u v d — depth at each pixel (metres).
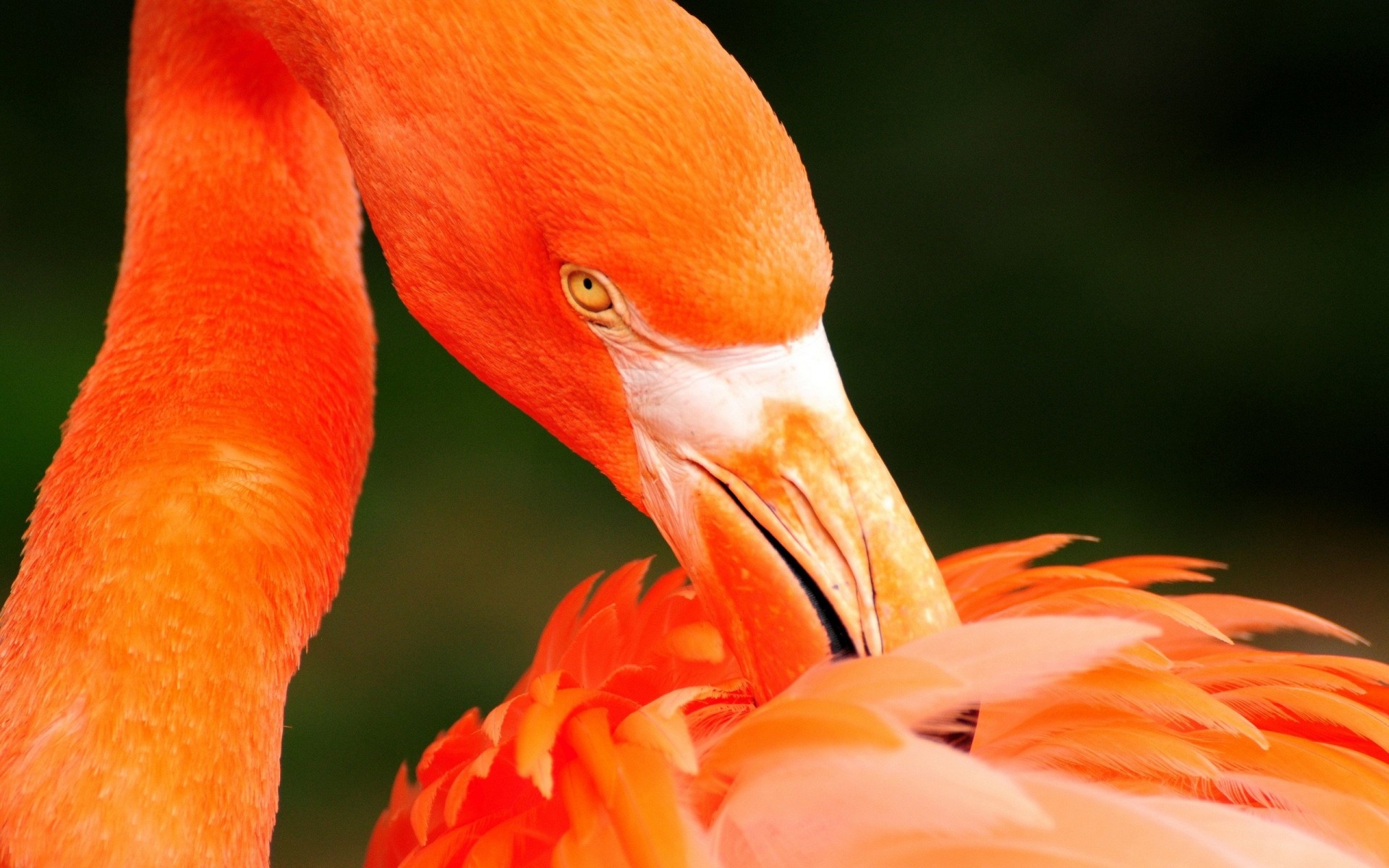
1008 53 5.45
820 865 2.86
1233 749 2.89
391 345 4.71
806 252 2.88
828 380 2.89
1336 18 5.26
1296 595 3.90
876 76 5.42
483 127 2.88
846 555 2.89
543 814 2.89
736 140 2.87
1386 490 4.27
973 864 2.85
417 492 4.25
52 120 5.37
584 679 2.95
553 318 2.90
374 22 2.89
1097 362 4.66
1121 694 2.88
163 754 2.89
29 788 2.89
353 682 3.62
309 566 2.92
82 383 2.94
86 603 2.90
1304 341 4.60
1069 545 4.10
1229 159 5.20
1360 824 2.87
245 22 2.93
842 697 2.86
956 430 4.50
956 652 2.87
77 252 5.04
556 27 2.88
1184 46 5.36
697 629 2.92
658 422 2.90
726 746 2.87
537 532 4.14
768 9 5.54
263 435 2.92
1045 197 5.09
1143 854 2.85
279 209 2.95
